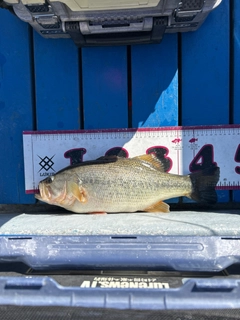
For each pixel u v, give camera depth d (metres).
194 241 0.42
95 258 0.42
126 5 0.41
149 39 0.52
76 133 0.58
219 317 0.40
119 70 0.57
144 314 0.41
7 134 0.59
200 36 0.56
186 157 0.58
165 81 0.57
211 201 0.53
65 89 0.58
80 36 0.49
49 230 0.43
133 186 0.52
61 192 0.52
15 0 0.41
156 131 0.57
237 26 0.56
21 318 0.41
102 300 0.37
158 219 0.48
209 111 0.57
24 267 0.45
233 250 0.41
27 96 0.58
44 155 0.58
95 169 0.52
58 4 0.41
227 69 0.56
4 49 0.58
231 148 0.57
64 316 0.41
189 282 0.37
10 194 0.60
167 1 0.41
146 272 0.43
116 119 0.58
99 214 0.53
